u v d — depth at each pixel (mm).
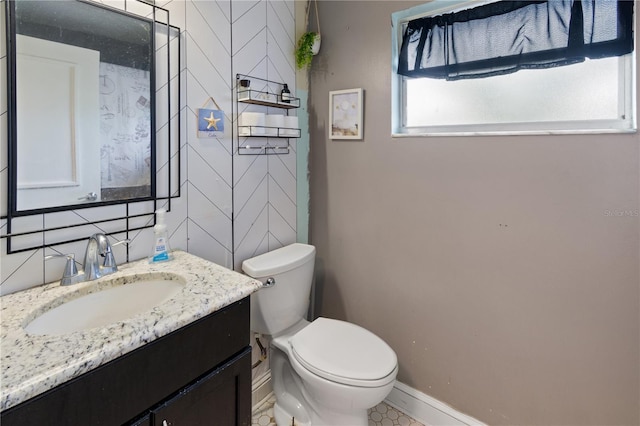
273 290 1556
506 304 1419
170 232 1357
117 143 1166
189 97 1372
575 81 1297
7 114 938
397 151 1658
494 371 1469
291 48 1830
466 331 1527
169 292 1130
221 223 1547
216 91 1469
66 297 981
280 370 1667
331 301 1991
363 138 1765
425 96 1651
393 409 1748
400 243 1690
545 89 1356
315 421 1489
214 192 1505
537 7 1320
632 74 1186
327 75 1876
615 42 1190
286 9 1787
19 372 635
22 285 1006
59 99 1027
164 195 1325
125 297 1100
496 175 1400
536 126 1379
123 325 804
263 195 1740
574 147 1239
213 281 1071
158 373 831
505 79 1440
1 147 941
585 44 1238
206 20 1409
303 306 1726
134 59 1186
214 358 971
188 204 1410
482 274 1467
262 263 1575
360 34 1729
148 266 1193
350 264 1887
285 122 1669
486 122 1495
